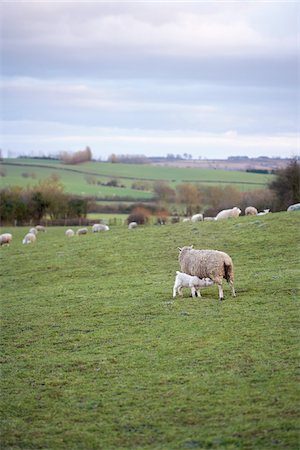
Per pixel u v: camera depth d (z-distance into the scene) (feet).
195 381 62.23
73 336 83.10
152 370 66.74
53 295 111.04
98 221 322.96
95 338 81.00
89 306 98.22
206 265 91.30
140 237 157.79
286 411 53.62
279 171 258.78
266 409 54.44
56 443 52.85
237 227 150.51
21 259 153.58
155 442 51.21
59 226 319.68
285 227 142.51
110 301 100.01
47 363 73.05
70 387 64.85
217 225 157.79
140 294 102.58
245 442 49.08
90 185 492.95
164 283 110.01
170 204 372.17
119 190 465.47
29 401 62.23
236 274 109.60
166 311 89.04
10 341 83.97
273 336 73.10
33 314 97.50
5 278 134.72
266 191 290.76
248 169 573.74
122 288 110.01
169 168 600.80
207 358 68.23
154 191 410.31
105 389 63.26
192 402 57.67
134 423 54.95
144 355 71.61
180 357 69.62
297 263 114.11
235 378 61.77
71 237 181.47
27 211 330.13
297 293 91.66
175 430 52.75
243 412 54.39
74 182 513.04
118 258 139.03
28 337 85.15
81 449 51.37
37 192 335.47
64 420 57.21
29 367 72.43
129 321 86.69
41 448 52.19
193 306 89.66
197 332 77.51
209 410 55.72
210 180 492.54
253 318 80.84
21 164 604.49
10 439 54.24
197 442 50.24
